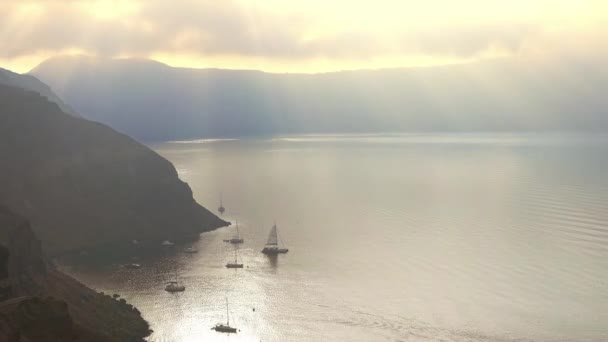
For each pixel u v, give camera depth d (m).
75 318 103.31
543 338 107.50
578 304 122.12
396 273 145.12
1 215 110.94
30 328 73.69
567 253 157.62
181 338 111.19
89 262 161.88
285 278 143.75
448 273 143.75
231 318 119.94
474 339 108.06
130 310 121.44
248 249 173.25
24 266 107.00
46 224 177.62
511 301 124.38
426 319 116.88
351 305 125.00
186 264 158.62
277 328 114.88
